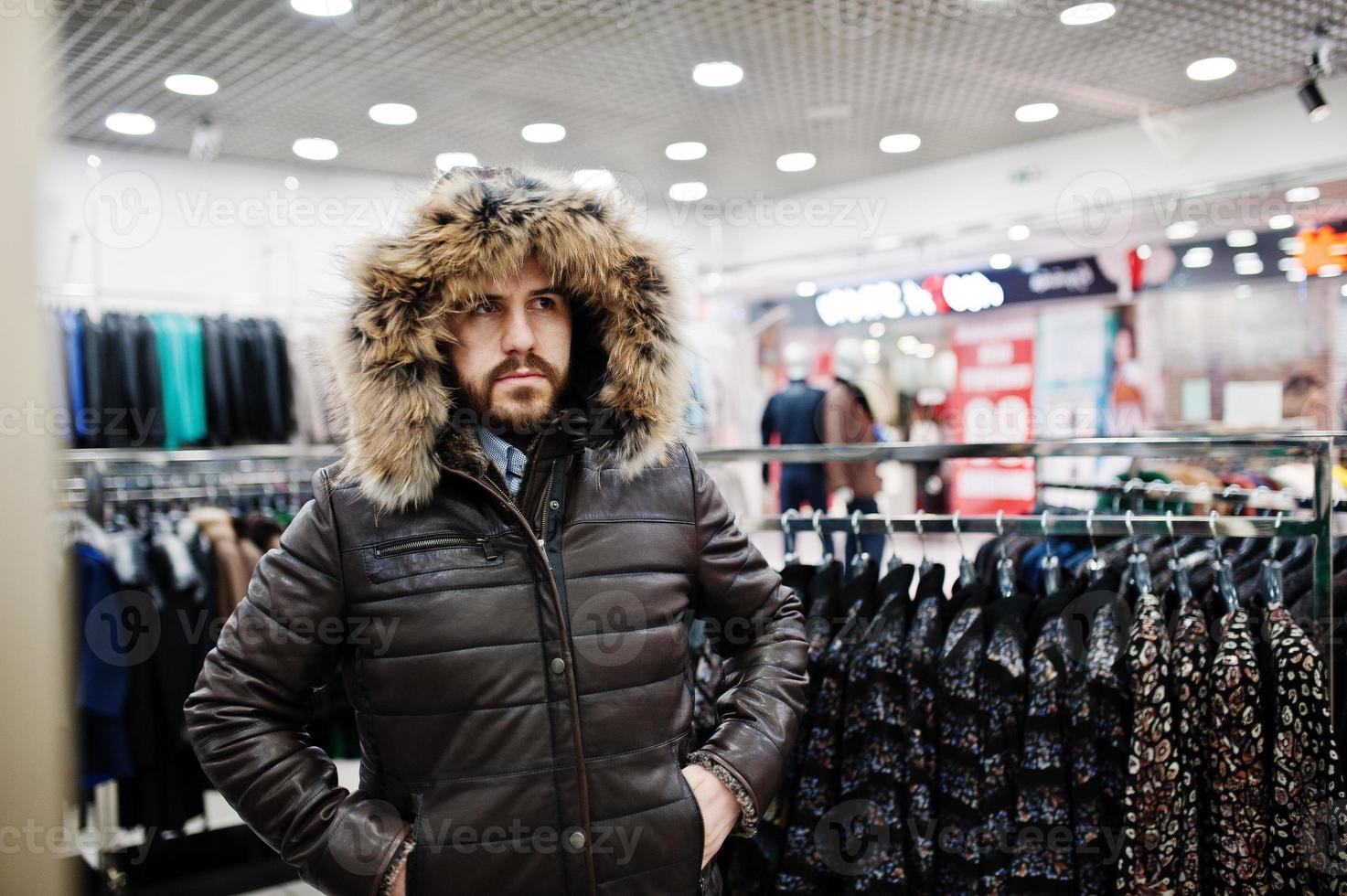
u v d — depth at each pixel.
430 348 1.10
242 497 3.22
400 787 1.09
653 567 1.20
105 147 3.80
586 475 1.20
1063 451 1.51
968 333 5.65
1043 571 1.62
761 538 5.63
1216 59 3.22
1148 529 1.46
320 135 3.64
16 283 0.53
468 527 1.13
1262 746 1.31
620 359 1.20
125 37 2.67
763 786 1.17
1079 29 2.89
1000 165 4.39
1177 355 4.81
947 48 3.02
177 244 4.08
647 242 1.22
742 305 6.15
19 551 0.53
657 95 3.30
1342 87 3.50
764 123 3.71
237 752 1.05
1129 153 4.05
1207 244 4.66
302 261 4.26
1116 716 1.38
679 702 1.19
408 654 1.08
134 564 2.47
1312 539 1.41
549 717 1.08
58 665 0.54
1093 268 5.07
